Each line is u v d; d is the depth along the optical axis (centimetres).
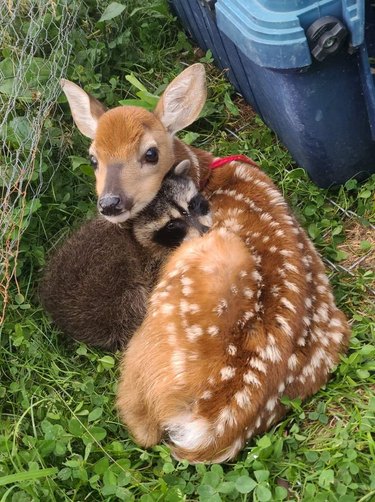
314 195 115
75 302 100
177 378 84
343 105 105
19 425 93
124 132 98
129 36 135
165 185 98
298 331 87
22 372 99
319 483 81
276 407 88
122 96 131
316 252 102
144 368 87
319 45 95
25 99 115
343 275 107
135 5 139
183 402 85
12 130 112
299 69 97
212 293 85
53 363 100
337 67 101
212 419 84
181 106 105
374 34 104
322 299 94
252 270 87
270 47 95
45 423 92
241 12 98
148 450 91
